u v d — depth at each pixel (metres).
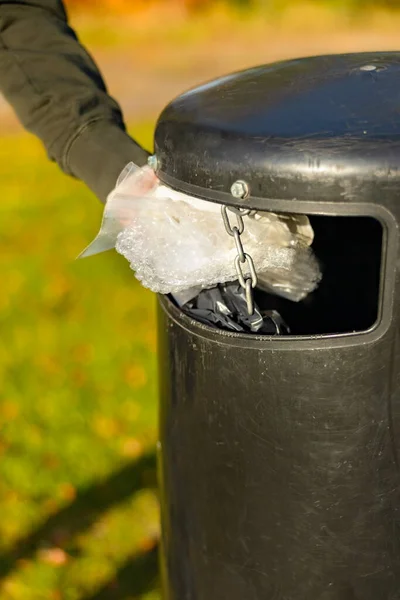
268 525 2.12
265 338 2.05
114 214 2.19
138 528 3.08
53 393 3.98
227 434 2.11
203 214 2.13
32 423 3.73
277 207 2.01
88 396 3.95
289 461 2.08
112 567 2.95
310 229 2.16
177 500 2.23
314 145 1.99
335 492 2.08
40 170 8.16
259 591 2.16
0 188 7.60
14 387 4.04
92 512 3.16
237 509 2.14
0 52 2.41
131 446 3.55
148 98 10.99
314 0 20.70
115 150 2.33
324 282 2.36
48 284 5.35
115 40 16.31
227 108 2.09
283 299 2.32
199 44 16.03
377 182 1.97
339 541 2.10
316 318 2.38
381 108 2.03
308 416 2.06
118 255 5.81
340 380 2.04
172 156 2.11
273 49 15.23
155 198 2.16
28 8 2.42
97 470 3.40
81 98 2.37
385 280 2.00
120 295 5.16
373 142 1.98
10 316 4.89
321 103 2.05
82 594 2.88
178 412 2.18
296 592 2.14
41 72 2.39
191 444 2.16
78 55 2.43
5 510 3.16
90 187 2.37
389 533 2.10
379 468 2.07
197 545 2.21
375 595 2.13
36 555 2.99
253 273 2.06
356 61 2.18
